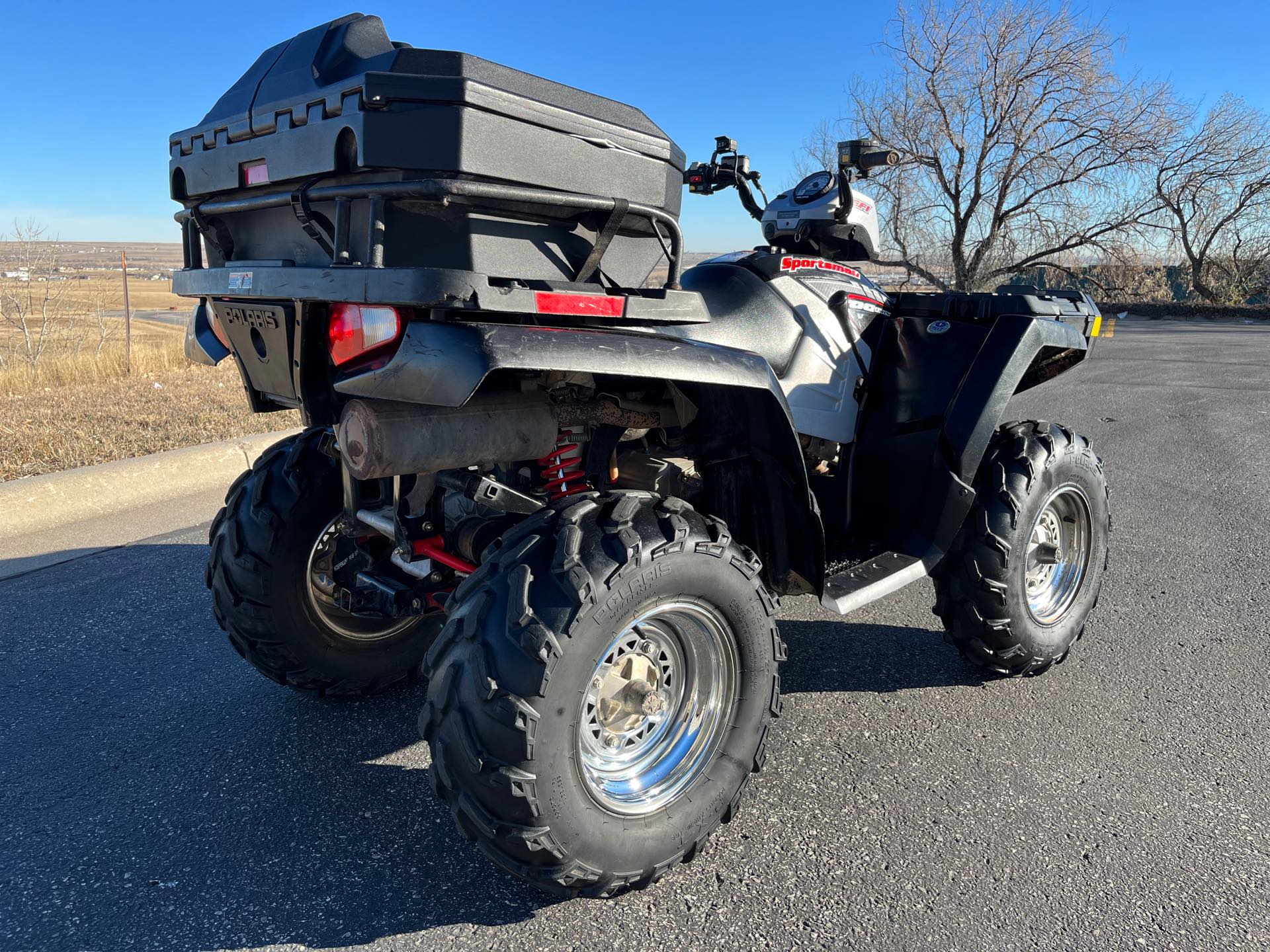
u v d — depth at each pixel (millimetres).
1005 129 26062
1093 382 12992
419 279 1830
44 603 4285
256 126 2158
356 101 1842
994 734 3088
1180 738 3055
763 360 2457
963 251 27531
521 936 2129
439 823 2588
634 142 2172
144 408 9180
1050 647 3393
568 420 2504
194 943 2102
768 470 2682
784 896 2268
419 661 3387
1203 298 39094
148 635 3930
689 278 3211
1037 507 3262
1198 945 2084
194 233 2742
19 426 7863
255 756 2945
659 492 2943
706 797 2324
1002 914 2189
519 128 1938
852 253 3889
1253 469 7195
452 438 2143
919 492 3309
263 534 2906
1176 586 4527
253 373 2637
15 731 3096
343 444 2119
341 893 2279
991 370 3240
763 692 2424
